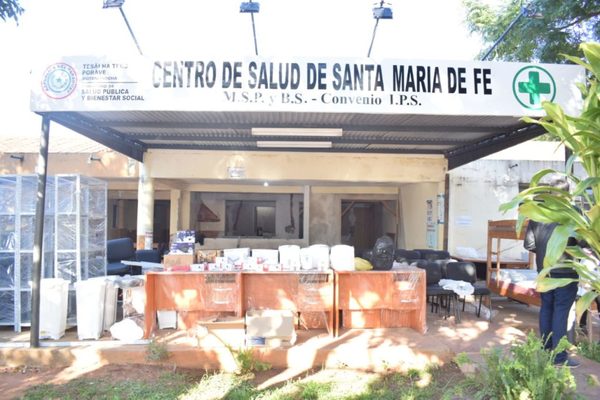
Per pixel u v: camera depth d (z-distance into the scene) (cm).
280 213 1791
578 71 543
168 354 527
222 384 479
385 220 1633
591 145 290
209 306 587
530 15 662
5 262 599
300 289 591
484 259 1004
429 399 434
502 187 1153
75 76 521
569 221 302
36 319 536
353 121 706
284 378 502
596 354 505
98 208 680
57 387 469
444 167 1035
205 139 891
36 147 1308
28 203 605
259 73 525
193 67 525
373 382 486
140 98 522
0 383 481
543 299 479
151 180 1002
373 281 614
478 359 498
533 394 331
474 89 536
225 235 1770
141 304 612
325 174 1020
